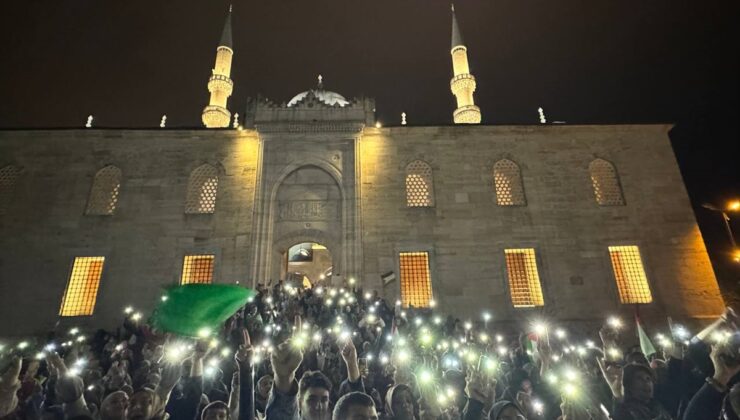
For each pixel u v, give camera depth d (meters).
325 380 4.61
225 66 42.38
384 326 19.11
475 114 40.16
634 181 29.97
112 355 16.34
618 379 5.94
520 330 25.75
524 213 29.02
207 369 7.64
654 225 28.77
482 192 29.48
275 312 20.62
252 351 4.86
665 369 6.31
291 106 30.36
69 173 29.17
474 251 27.94
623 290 27.36
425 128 30.80
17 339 24.89
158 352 11.99
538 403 7.14
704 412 4.57
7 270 26.55
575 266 27.66
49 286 26.34
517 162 30.45
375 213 28.59
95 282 26.91
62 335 24.91
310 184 29.03
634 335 25.72
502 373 10.66
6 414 5.77
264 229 27.66
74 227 27.81
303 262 46.62
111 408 4.92
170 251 27.55
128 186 29.00
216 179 29.75
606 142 31.00
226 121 40.78
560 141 31.00
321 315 20.05
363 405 4.22
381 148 30.31
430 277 27.31
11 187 28.67
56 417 5.50
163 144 30.22
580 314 26.39
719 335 5.29
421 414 6.12
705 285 27.19
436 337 19.83
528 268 27.95
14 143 29.61
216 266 27.12
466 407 6.15
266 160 29.19
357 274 26.72
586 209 29.14
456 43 43.81
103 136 30.17
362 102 31.06
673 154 30.66
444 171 29.97
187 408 5.73
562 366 7.31
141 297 26.38
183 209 28.58
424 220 28.61
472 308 26.52
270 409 4.70
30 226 27.67
